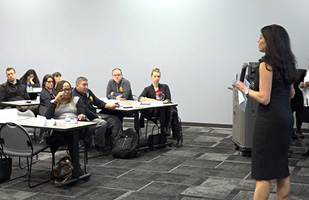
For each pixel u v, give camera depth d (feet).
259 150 8.27
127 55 26.86
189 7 25.00
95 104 18.17
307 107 17.47
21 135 12.52
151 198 11.82
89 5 27.53
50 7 28.58
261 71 8.07
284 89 8.19
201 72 25.07
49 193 12.42
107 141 19.20
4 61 30.27
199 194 12.16
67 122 13.58
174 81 25.80
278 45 8.02
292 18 22.72
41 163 16.29
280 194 8.66
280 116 8.07
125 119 27.40
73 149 13.12
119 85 22.11
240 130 17.21
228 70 24.39
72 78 28.48
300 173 14.40
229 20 24.11
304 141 20.16
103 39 27.37
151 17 26.00
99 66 27.66
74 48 28.19
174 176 14.20
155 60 26.16
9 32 29.91
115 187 12.96
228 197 11.84
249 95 8.39
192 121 25.57
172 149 18.81
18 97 23.53
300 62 22.76
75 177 13.23
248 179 13.70
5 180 13.76
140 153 17.97
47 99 19.17
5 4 29.84
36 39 29.19
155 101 18.95
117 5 26.81
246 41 23.82
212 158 16.89
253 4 23.47
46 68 29.09
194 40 25.05
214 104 24.90
